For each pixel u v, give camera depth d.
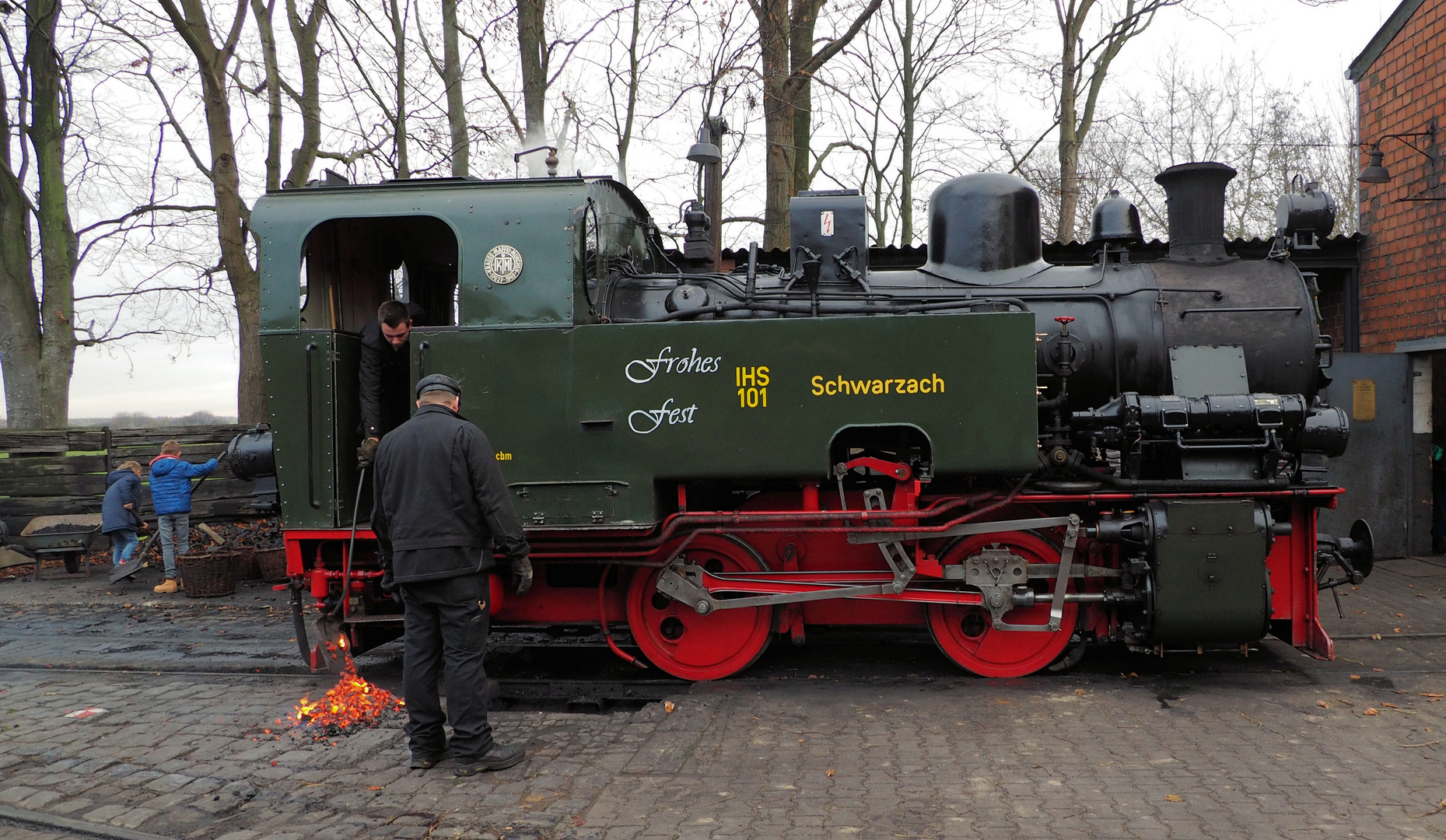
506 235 5.02
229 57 11.32
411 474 3.87
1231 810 3.33
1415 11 8.63
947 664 5.60
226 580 8.62
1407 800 3.39
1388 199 9.12
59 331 13.76
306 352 5.20
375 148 12.19
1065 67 12.47
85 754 4.16
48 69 13.41
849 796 3.52
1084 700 4.74
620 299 5.49
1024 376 4.83
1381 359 8.80
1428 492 8.91
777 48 9.72
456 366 4.98
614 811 3.41
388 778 3.81
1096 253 6.16
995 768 3.80
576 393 4.93
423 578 3.79
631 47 12.51
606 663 5.89
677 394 4.91
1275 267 5.74
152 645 6.61
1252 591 4.82
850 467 4.95
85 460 11.11
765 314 5.25
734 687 5.12
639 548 5.09
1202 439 5.04
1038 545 5.23
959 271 5.82
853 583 5.20
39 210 13.73
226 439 11.30
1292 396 4.97
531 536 5.15
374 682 5.61
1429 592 7.34
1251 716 4.43
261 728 4.51
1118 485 5.05
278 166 11.58
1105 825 3.22
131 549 9.57
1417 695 4.75
